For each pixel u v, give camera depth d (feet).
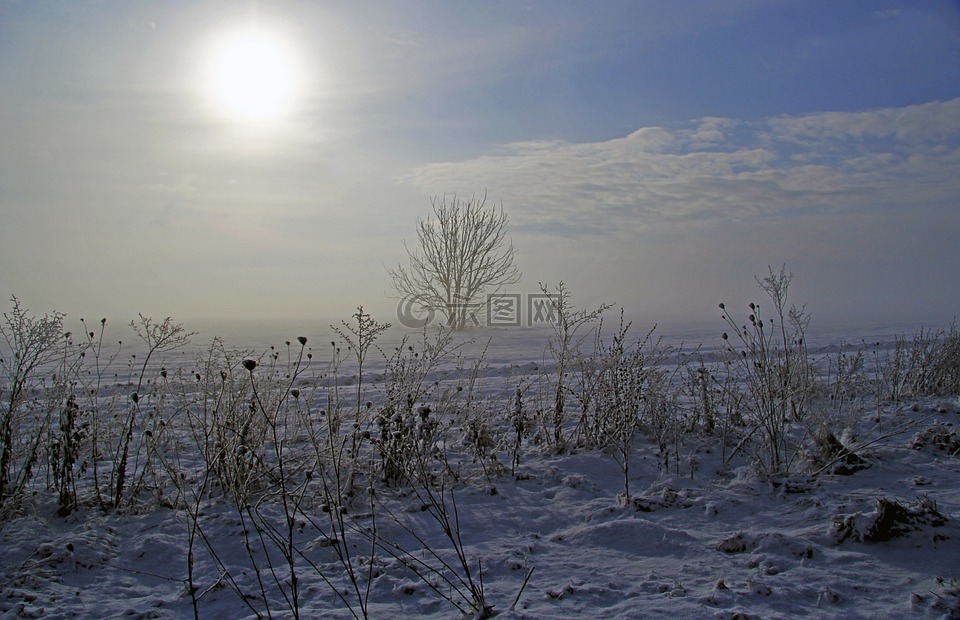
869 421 25.08
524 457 21.99
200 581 13.03
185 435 23.29
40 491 17.93
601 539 14.52
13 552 13.96
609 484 19.20
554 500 17.76
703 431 23.63
